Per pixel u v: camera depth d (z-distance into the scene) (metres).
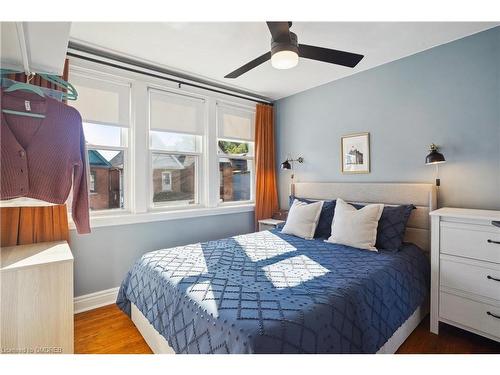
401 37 2.24
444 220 1.96
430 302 2.04
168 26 2.05
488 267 1.77
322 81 3.28
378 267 1.81
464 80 2.26
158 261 1.95
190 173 3.36
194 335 1.28
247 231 3.82
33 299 1.51
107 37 2.22
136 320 2.05
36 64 1.46
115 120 2.68
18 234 2.04
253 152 4.01
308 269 1.78
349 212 2.48
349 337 1.31
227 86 3.42
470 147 2.24
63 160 1.50
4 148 1.31
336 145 3.25
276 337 1.07
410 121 2.60
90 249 2.51
